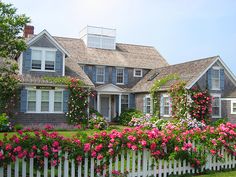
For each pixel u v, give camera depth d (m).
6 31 10.00
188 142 9.24
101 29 35.62
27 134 8.11
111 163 8.20
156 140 8.66
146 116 26.22
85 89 25.23
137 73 34.69
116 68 33.50
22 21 10.03
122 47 37.31
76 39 35.88
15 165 7.49
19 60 24.45
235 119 25.30
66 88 24.66
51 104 24.17
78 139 8.09
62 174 7.93
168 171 8.99
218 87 26.83
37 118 23.72
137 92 31.95
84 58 32.41
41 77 24.23
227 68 27.16
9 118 22.73
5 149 7.34
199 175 9.25
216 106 26.73
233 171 9.84
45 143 7.69
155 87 28.55
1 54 10.30
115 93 30.72
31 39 24.22
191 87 25.23
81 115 24.86
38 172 7.60
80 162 7.88
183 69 29.05
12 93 22.78
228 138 10.03
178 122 23.03
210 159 9.70
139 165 8.56
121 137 8.29
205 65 26.45
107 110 32.28
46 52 24.84
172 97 26.16
